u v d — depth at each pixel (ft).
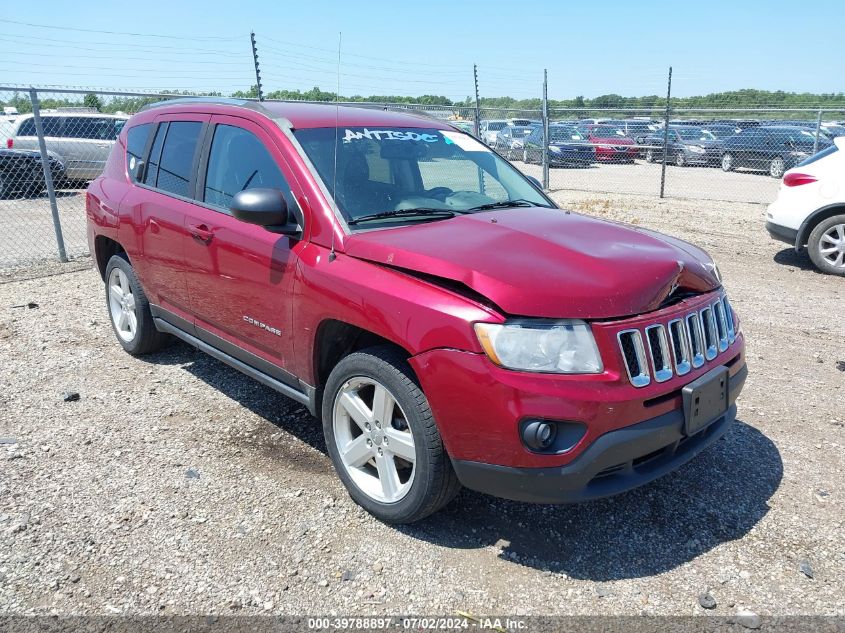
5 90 26.68
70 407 14.96
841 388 16.28
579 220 12.40
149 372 16.99
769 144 65.41
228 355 13.96
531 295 9.12
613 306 9.25
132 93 29.17
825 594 9.33
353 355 10.69
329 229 11.16
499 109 50.72
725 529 10.82
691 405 9.70
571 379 8.89
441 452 9.79
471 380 9.09
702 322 10.48
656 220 40.06
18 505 11.24
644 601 9.23
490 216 12.15
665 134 49.32
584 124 71.87
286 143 12.25
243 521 10.91
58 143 47.91
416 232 11.01
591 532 10.75
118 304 18.19
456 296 9.46
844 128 63.36
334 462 11.48
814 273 27.76
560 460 8.95
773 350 18.85
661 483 12.15
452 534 10.65
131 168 16.80
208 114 14.48
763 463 12.81
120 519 10.91
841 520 11.02
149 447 13.24
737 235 35.70
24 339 19.27
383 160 12.94
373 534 10.63
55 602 9.10
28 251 31.55
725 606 9.12
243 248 12.50
